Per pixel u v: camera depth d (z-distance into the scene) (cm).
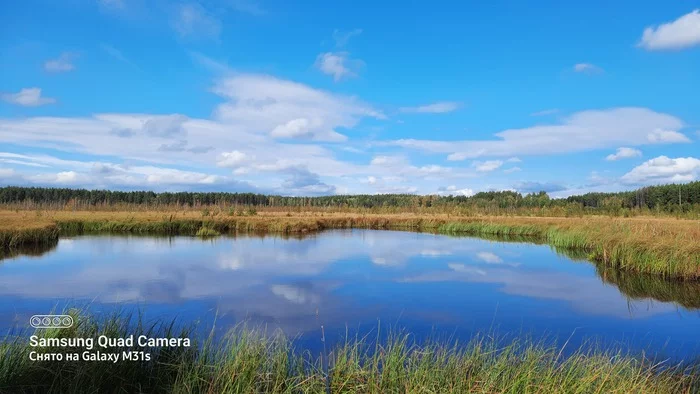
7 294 1186
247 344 579
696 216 3769
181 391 475
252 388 482
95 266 1686
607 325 975
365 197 10512
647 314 1073
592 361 571
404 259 2016
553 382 488
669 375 569
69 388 457
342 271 1656
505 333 893
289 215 5141
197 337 652
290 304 1120
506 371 523
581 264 1903
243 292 1259
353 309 1079
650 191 6756
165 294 1216
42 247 2292
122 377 499
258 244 2577
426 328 920
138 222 3462
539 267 1808
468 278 1544
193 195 8650
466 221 4169
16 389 453
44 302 1091
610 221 2698
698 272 1510
